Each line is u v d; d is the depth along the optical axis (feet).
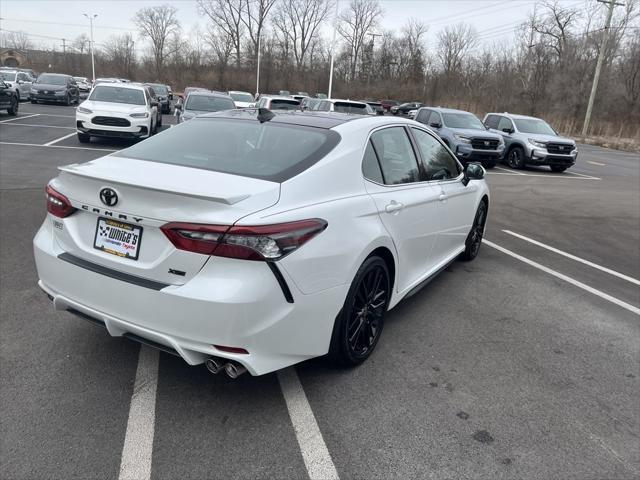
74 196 9.62
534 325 14.55
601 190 45.01
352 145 11.14
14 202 24.18
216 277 8.36
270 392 10.43
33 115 74.28
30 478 7.88
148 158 10.69
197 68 247.09
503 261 20.75
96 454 8.45
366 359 11.91
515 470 8.66
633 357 12.96
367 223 10.71
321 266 9.25
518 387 11.21
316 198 9.70
